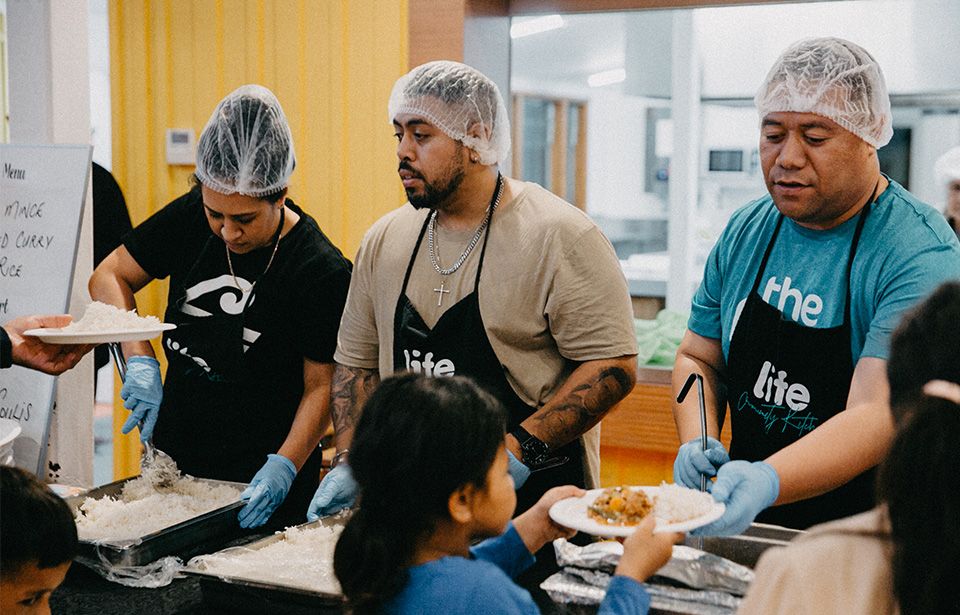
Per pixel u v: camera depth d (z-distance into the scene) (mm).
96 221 3252
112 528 1884
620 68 4598
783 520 1968
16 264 2346
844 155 1779
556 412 1946
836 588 971
